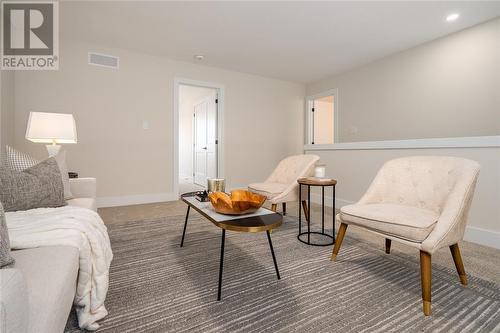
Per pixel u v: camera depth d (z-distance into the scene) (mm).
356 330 1056
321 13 2564
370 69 3939
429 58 3197
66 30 2949
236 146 4492
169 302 1238
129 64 3541
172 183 3889
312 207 3469
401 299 1289
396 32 2949
